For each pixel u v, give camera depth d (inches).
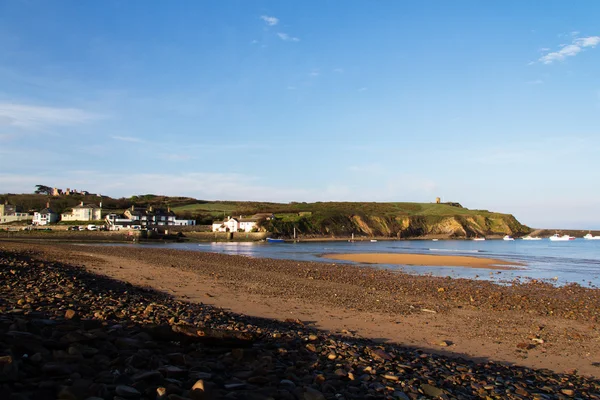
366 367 377.7
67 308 484.4
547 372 478.0
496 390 361.7
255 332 474.3
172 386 241.6
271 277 1360.7
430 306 893.8
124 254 2236.7
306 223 6796.3
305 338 493.0
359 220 7628.0
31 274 880.3
